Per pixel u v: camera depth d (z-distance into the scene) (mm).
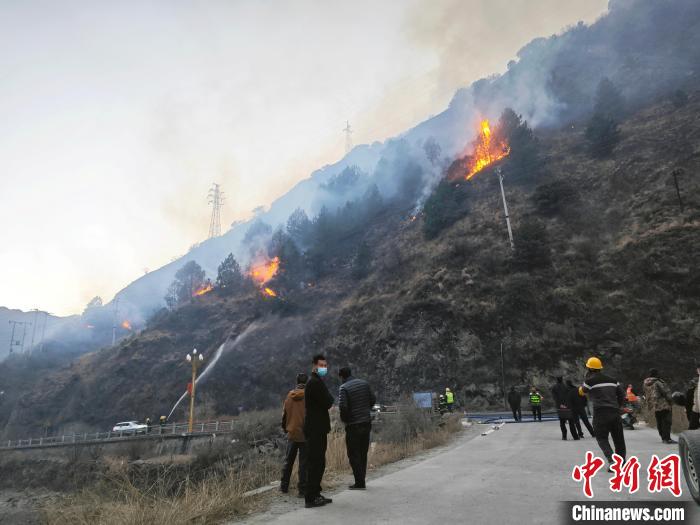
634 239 46969
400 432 14305
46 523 5363
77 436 54688
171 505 5398
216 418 59156
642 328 38938
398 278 64562
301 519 4938
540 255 49812
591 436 13156
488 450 11047
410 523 4480
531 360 41125
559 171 70875
